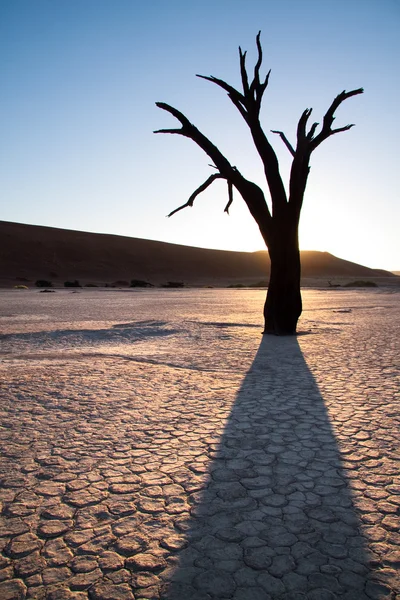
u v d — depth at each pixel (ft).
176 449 15.20
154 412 19.24
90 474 13.41
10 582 8.96
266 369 28.22
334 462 13.99
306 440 15.84
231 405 20.22
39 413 19.19
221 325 54.39
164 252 370.94
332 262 450.30
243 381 24.99
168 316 67.21
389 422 17.54
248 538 10.19
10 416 18.81
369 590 8.59
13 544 10.13
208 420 18.13
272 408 19.69
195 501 11.80
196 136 44.42
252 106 43.45
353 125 43.42
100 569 9.29
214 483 12.75
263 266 398.83
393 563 9.30
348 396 21.47
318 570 9.14
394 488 12.29
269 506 11.50
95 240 357.61
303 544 9.95
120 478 13.14
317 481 12.76
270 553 9.67
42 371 27.73
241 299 121.29
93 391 22.77
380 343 38.58
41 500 11.96
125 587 8.77
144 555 9.69
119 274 311.47
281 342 40.27
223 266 375.45
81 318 63.67
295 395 21.81
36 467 13.91
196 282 313.53
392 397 21.12
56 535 10.44
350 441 15.67
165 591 8.65
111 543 10.11
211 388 23.38
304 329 50.24
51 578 9.05
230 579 8.93
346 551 9.70
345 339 41.63
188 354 34.14
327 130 43.60
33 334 45.24
